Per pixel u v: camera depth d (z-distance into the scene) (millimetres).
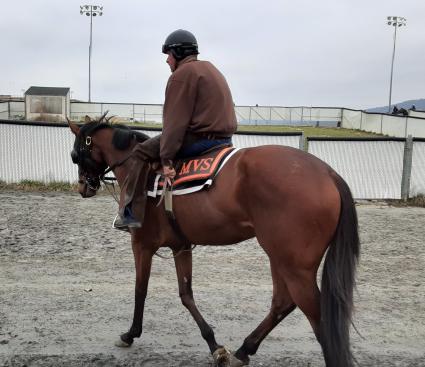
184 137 3664
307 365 3797
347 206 3164
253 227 3312
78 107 33531
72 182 11234
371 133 29453
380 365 3795
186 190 3543
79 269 5992
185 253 4000
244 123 37438
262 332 3600
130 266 6152
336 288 3064
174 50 3779
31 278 5625
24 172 11273
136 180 3771
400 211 10008
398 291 5480
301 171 3168
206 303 5004
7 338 4121
